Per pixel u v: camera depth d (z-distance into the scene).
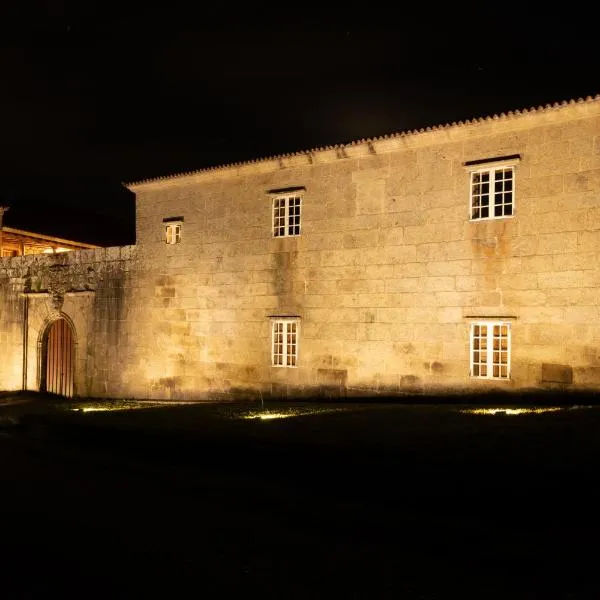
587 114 15.33
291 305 20.12
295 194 20.11
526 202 16.19
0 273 28.17
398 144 18.06
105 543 7.59
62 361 26.36
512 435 11.00
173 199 23.19
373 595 5.95
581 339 15.30
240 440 12.80
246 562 6.88
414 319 17.80
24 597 6.01
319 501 9.26
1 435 16.67
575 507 7.86
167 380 22.97
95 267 25.28
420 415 14.04
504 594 5.88
